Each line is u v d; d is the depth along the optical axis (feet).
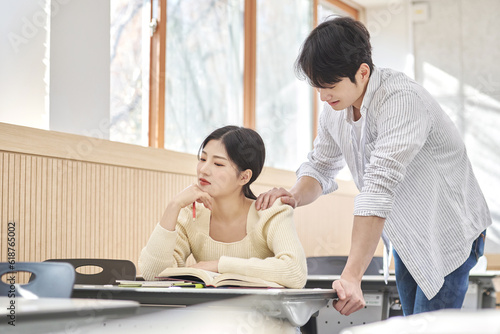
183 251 6.08
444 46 17.79
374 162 5.53
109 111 9.49
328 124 6.63
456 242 5.83
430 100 5.86
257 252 5.88
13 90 8.07
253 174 6.00
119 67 10.06
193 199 5.90
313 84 5.65
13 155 7.55
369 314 7.79
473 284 8.64
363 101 5.78
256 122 13.76
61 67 8.70
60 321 3.69
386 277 7.02
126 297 4.63
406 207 5.81
